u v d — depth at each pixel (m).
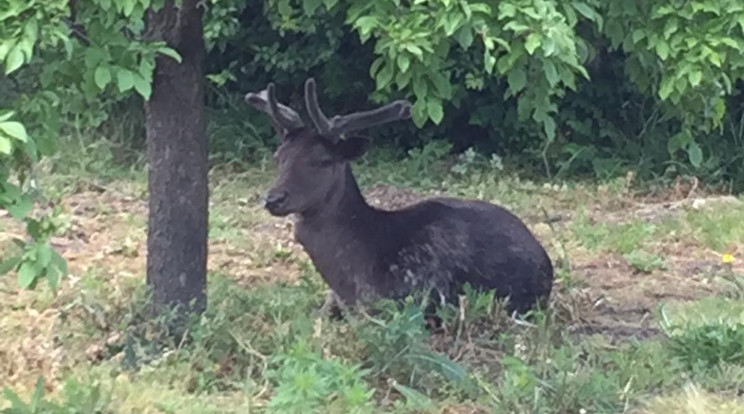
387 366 6.38
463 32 5.43
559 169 13.53
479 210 7.68
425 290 7.33
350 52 13.95
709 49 6.00
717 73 6.23
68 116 12.66
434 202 7.70
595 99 13.77
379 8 5.56
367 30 5.47
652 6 6.21
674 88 6.25
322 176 7.14
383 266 7.34
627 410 6.11
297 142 7.17
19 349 6.67
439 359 6.42
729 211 11.16
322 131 7.15
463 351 6.84
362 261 7.32
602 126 13.77
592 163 13.54
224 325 6.63
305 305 7.61
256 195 11.91
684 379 6.51
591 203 12.11
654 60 6.59
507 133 13.87
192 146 6.80
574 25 6.06
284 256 9.38
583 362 6.76
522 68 5.64
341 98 14.20
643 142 13.59
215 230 10.15
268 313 7.17
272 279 8.68
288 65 13.70
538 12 5.41
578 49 6.18
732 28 6.06
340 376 6.05
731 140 13.61
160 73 6.68
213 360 6.47
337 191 7.23
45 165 11.84
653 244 10.16
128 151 13.10
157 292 6.86
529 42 5.36
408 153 13.85
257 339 6.61
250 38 13.87
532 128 13.67
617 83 13.73
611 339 7.29
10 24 5.17
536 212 11.55
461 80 13.39
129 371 6.41
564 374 6.15
